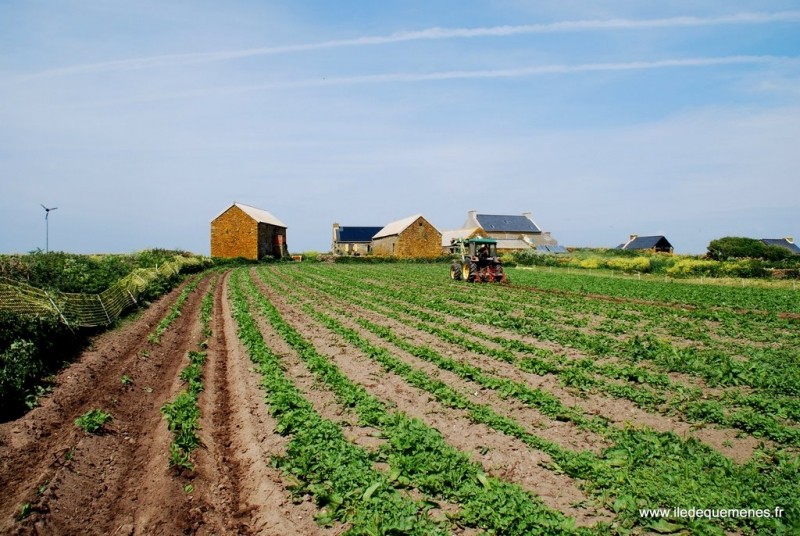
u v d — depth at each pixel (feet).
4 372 33.88
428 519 21.47
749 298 99.35
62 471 24.82
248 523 22.79
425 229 265.95
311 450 27.50
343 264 246.27
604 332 62.13
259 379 43.27
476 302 88.33
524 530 20.66
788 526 20.57
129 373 43.24
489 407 35.47
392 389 40.29
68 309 50.01
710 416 32.81
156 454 29.01
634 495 23.43
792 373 41.24
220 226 230.48
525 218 348.59
